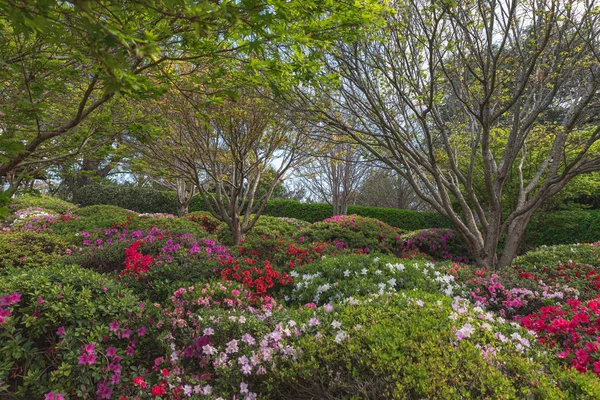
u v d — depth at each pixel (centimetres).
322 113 510
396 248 778
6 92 273
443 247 784
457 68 491
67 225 714
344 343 227
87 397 249
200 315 300
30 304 262
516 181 793
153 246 458
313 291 384
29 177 295
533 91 536
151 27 219
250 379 249
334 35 257
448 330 232
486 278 424
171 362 269
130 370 273
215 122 522
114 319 276
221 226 838
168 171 611
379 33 474
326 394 215
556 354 236
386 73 507
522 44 520
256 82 253
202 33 145
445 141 560
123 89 149
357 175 1205
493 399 179
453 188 593
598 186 866
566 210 887
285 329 257
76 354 248
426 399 179
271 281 402
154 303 318
